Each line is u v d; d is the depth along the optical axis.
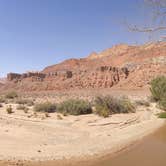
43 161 8.32
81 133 14.27
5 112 24.03
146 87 134.50
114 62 190.50
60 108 25.30
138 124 18.16
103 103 25.17
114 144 11.34
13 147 9.95
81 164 8.19
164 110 29.92
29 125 15.90
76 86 178.62
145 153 9.66
